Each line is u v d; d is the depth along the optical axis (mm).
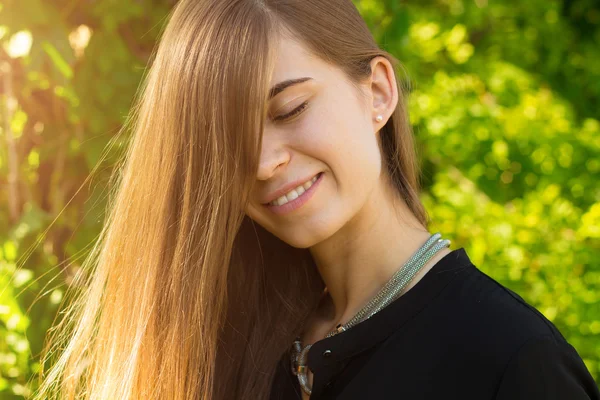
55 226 2244
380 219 1298
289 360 1438
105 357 1391
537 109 3398
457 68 3477
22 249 2209
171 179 1278
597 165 3221
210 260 1262
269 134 1195
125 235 1361
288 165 1203
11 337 2178
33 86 2219
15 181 2240
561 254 2949
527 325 1122
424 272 1260
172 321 1312
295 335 1444
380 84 1289
